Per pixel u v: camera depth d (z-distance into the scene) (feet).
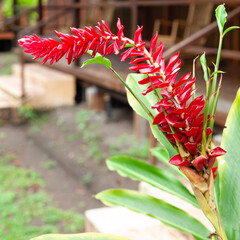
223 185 5.11
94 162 21.08
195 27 24.85
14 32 39.63
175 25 24.44
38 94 29.53
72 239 4.50
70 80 30.14
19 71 35.40
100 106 28.43
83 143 23.65
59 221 15.65
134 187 18.31
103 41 3.80
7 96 30.22
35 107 29.37
